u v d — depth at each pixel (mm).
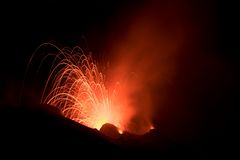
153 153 13711
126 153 12477
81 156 11086
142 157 12773
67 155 10914
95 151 11703
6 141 10695
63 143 11508
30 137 11258
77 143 11789
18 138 11008
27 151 10508
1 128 11305
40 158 10352
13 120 12008
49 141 11344
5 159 9859
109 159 11500
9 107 13234
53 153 10789
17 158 10055
